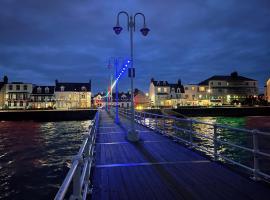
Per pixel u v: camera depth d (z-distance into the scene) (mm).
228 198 5922
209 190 6488
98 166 9094
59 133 46156
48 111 75375
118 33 15438
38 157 25969
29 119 74188
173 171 8344
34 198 15484
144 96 110375
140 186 6953
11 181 18375
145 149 12297
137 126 24500
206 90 100625
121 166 9086
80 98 104000
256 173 7156
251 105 91000
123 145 13500
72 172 3379
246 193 6215
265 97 98438
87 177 6379
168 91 101250
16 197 15680
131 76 15445
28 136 42219
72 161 3902
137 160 9953
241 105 91500
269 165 16812
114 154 11141
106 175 8016
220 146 26281
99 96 122250
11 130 51312
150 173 8172
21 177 19250
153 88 102188
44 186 17359
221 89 100000
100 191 6621
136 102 109125
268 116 80500
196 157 10391
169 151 11742
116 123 27656
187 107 83125
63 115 76438
